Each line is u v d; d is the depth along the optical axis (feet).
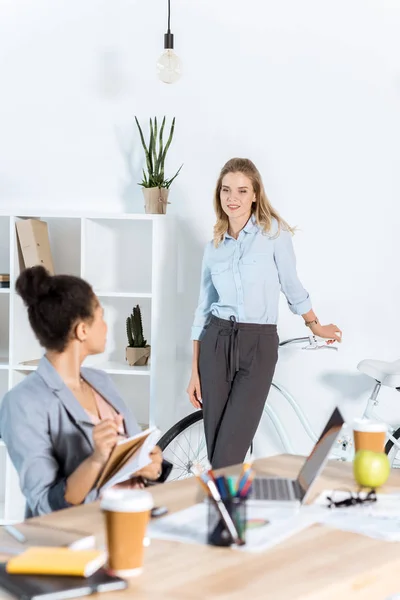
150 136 12.35
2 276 12.19
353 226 12.14
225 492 4.48
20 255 12.12
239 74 12.37
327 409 12.33
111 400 6.42
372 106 12.01
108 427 5.14
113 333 12.95
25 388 5.75
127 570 3.91
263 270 10.16
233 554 4.26
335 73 12.10
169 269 12.17
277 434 12.52
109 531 3.92
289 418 12.46
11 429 5.65
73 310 5.75
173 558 4.18
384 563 4.18
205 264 10.61
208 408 10.39
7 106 13.12
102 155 12.87
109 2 12.70
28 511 5.64
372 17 11.95
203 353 10.41
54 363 5.95
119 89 12.76
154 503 5.23
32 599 3.48
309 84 12.17
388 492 5.66
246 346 10.15
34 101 13.03
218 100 12.45
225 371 10.27
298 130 12.23
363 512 5.09
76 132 12.93
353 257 12.16
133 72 12.71
